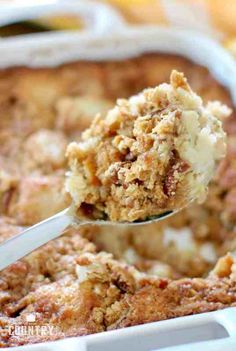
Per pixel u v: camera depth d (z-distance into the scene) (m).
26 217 0.46
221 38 0.63
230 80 0.53
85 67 0.56
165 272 0.45
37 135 0.52
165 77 0.56
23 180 0.49
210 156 0.40
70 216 0.41
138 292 0.40
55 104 0.55
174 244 0.48
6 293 0.41
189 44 0.56
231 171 0.49
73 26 0.65
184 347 0.34
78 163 0.42
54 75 0.56
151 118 0.40
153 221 0.41
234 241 0.47
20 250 0.40
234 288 0.40
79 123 0.53
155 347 0.36
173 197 0.39
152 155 0.38
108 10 0.61
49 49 0.56
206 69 0.55
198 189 0.40
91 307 0.39
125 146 0.40
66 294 0.40
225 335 0.37
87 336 0.36
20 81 0.56
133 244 0.48
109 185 0.41
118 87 0.56
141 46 0.57
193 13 0.65
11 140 0.53
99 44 0.56
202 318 0.37
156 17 0.65
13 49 0.55
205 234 0.48
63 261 0.43
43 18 0.65
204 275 0.47
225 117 0.47
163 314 0.39
